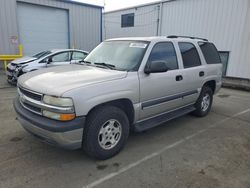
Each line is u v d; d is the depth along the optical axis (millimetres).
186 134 4141
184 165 3045
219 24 12242
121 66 3467
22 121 2928
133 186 2562
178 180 2697
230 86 9555
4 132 3906
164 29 15898
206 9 12812
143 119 3600
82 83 2742
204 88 5004
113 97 2920
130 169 2906
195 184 2627
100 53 4051
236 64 11750
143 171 2869
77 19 15281
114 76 3045
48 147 3410
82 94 2623
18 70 7625
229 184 2648
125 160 3127
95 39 16703
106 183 2604
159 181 2668
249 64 11211
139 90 3285
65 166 2928
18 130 4004
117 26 20922
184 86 4219
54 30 14484
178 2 14508
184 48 4379
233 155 3373
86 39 16172
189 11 13836
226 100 7145
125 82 3090
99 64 3691
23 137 3723
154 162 3100
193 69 4422
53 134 2562
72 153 3268
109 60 3727
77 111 2594
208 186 2596
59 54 8266
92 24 16250
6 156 3123
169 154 3346
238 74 11734
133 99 3229
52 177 2680
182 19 14391
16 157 3105
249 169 2990
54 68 3588
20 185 2510
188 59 4414
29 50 13594
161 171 2881
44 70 3482
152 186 2570
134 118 3373
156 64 3260
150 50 3574
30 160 3043
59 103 2533
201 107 5039
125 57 3598
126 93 3092
